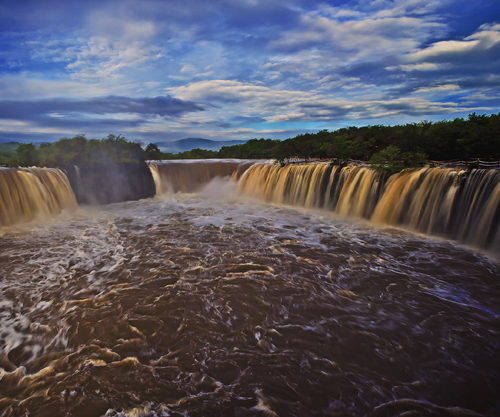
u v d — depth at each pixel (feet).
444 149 47.16
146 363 17.62
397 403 15.07
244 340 19.69
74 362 17.65
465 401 15.21
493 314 22.63
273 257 33.71
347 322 21.65
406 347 19.08
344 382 16.37
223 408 14.78
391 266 31.17
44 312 22.61
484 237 35.42
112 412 14.47
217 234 42.65
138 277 28.55
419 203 43.34
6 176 45.37
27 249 35.73
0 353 18.31
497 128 41.81
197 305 23.68
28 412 14.40
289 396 15.48
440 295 25.34
